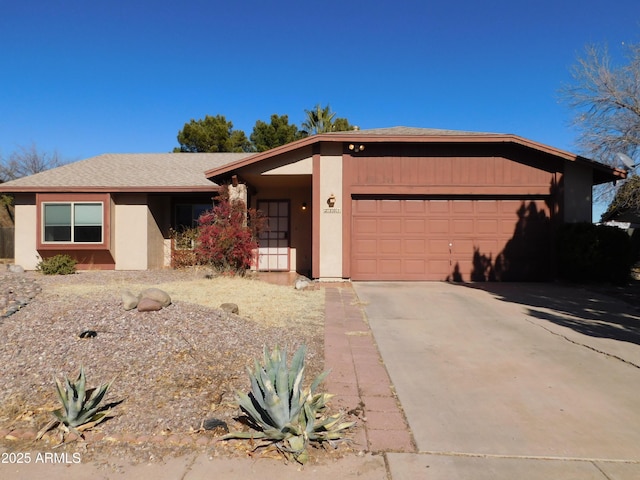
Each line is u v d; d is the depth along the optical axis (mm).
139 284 9883
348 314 7758
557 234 11477
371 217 11781
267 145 32562
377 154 11602
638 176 15172
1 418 3670
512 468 3102
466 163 11609
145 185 14445
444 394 4391
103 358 4633
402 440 3475
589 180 11539
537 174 11617
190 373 4500
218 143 32656
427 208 11797
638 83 14648
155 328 5383
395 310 8172
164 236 15773
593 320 7438
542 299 9234
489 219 11812
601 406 4121
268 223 15281
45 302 6738
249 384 4383
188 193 14773
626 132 15000
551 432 3621
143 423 3611
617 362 5340
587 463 3172
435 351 5777
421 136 11227
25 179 15062
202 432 3521
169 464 3123
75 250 14250
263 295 8945
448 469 3084
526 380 4773
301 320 7109
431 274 11781
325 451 3316
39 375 4312
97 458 3191
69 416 3473
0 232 20266
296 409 3385
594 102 15242
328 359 5336
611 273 11141
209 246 11539
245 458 3209
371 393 4387
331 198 11406
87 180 14984
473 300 9102
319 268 11414
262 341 5711
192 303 7062
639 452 3318
